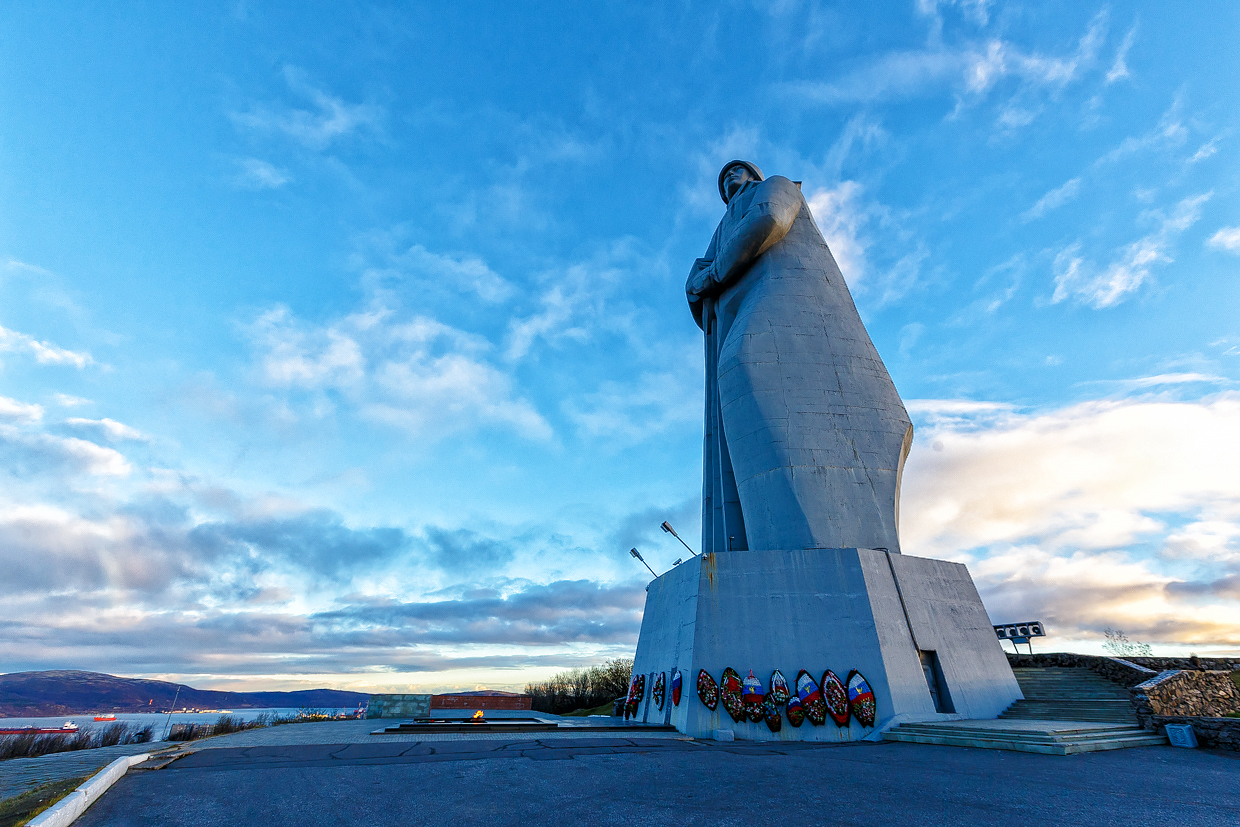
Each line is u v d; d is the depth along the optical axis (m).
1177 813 7.74
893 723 17.03
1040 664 23.97
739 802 8.20
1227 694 17.67
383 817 7.43
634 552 25.88
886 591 19.62
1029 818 7.48
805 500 21.55
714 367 27.88
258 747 13.41
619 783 9.41
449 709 29.30
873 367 24.42
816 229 27.31
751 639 18.84
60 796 7.64
